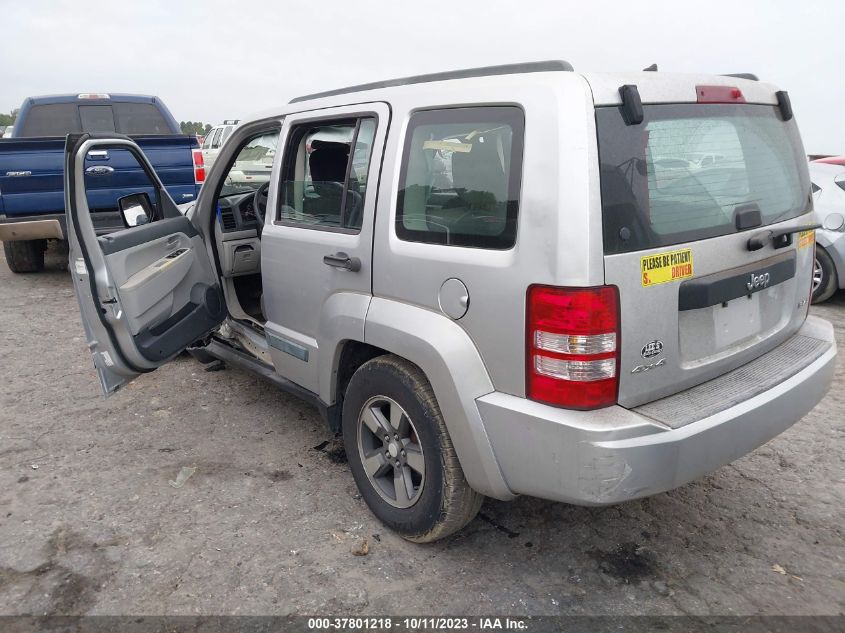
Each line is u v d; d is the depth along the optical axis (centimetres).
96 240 315
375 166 285
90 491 337
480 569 277
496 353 236
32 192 714
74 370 509
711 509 319
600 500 218
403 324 266
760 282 264
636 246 221
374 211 284
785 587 265
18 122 836
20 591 263
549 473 227
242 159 467
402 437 285
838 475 347
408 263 266
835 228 641
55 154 716
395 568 278
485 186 240
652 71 246
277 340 361
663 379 236
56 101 848
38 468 360
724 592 262
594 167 214
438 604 257
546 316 218
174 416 427
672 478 225
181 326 372
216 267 439
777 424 258
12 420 420
